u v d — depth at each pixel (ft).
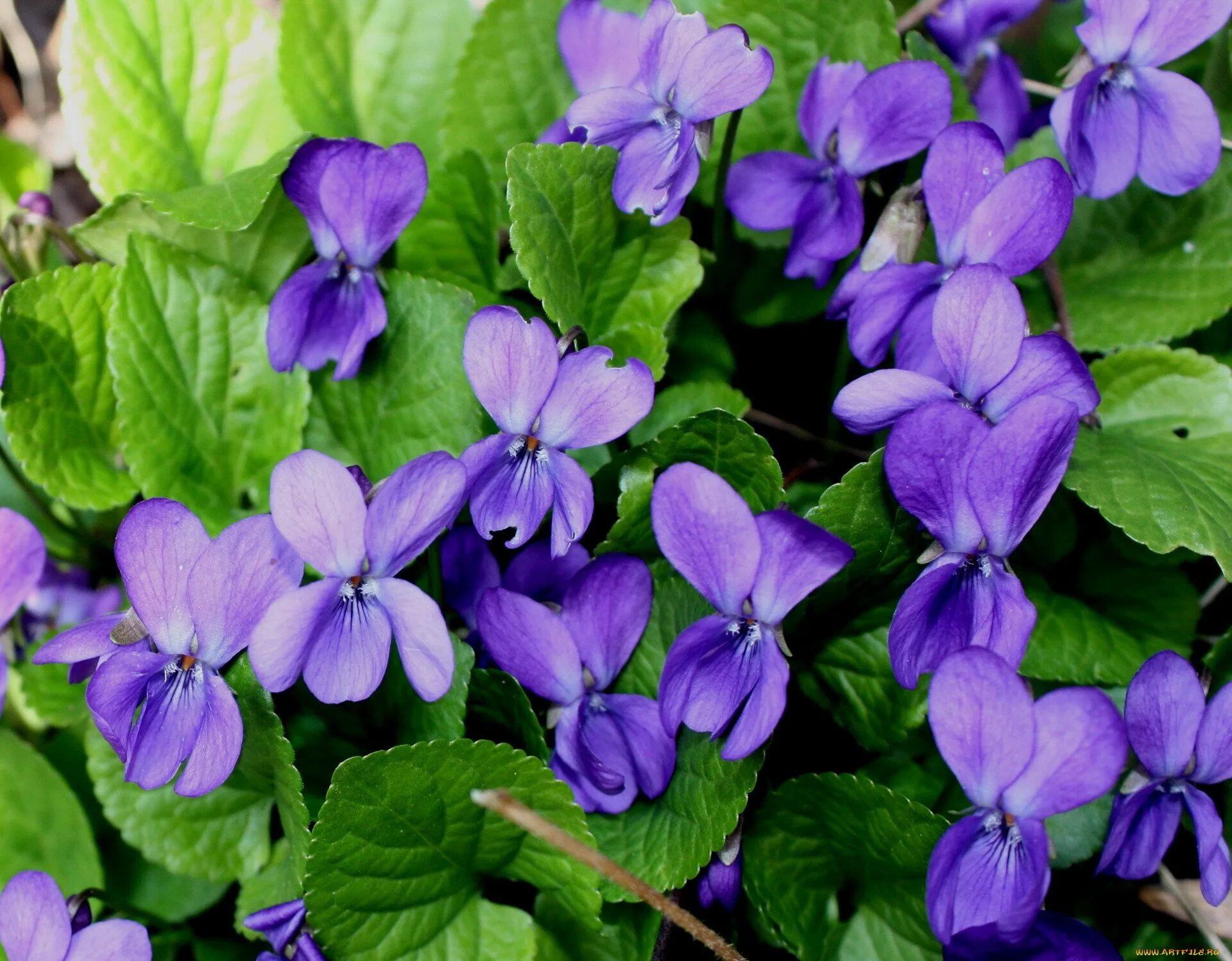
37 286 0.99
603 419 0.89
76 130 1.04
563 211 0.97
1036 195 0.90
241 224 0.96
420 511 0.87
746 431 0.92
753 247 1.05
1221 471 0.96
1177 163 0.95
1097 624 0.97
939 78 0.94
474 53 1.03
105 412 1.02
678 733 0.94
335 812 0.89
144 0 1.05
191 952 1.02
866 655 0.96
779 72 1.03
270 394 1.01
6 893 0.90
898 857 0.92
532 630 0.91
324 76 1.06
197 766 0.88
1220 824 0.88
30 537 0.96
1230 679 0.96
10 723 1.08
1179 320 1.02
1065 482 0.94
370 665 0.87
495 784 0.91
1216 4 0.93
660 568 0.95
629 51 1.00
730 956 0.85
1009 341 0.88
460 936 0.94
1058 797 0.84
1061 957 0.87
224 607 0.88
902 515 0.92
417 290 0.98
